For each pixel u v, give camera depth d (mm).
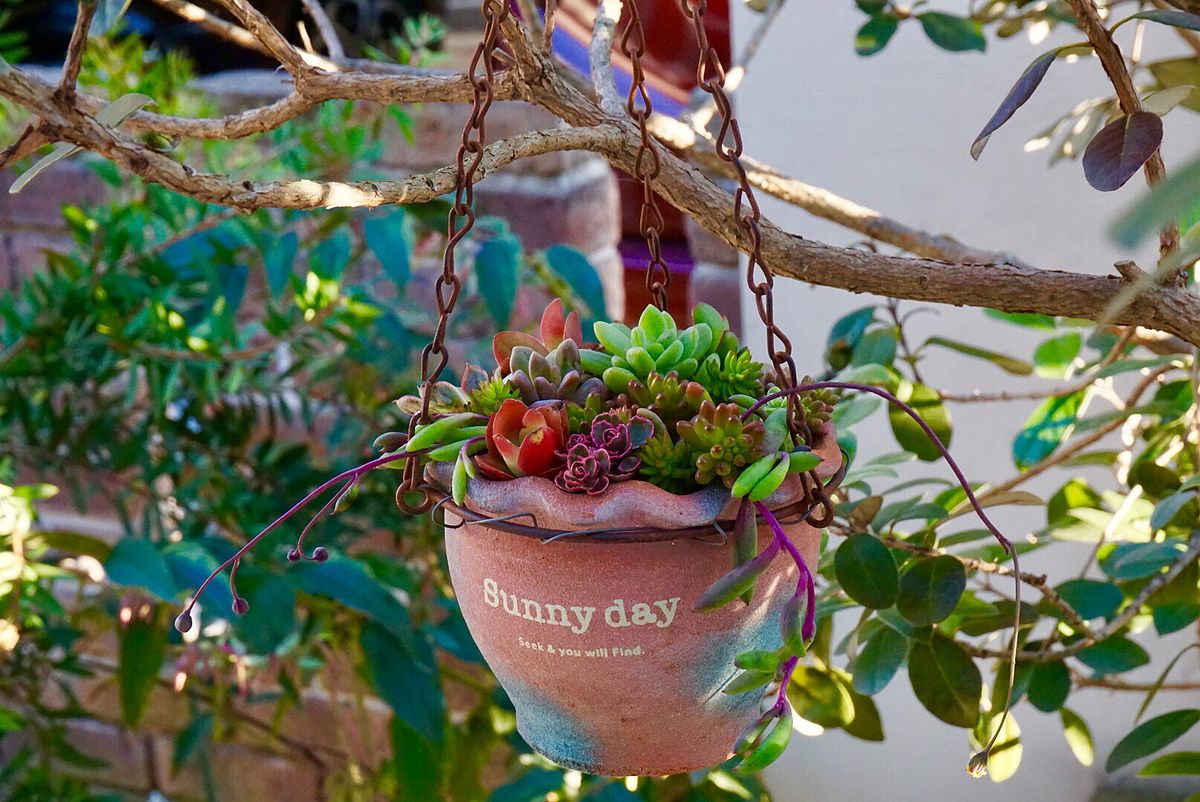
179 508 1434
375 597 1209
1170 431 1066
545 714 749
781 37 1306
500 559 716
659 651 711
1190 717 976
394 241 1164
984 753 748
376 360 1313
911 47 1241
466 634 1336
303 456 1412
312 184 730
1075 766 1301
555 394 749
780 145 1333
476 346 1488
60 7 1726
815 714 1016
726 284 1473
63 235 1729
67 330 1249
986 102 1218
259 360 1358
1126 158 712
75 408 1383
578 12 1413
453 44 1614
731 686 684
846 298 1321
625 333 777
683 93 1440
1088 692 1282
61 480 1784
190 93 1398
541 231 1585
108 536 1783
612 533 683
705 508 686
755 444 693
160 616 1407
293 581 1190
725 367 756
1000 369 1266
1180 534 994
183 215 1240
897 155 1273
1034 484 1266
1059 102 1188
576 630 708
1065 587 965
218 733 1578
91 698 1627
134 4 1692
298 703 1503
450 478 731
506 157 754
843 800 1427
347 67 1028
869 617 981
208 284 1224
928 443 1008
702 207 799
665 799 1320
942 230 1268
